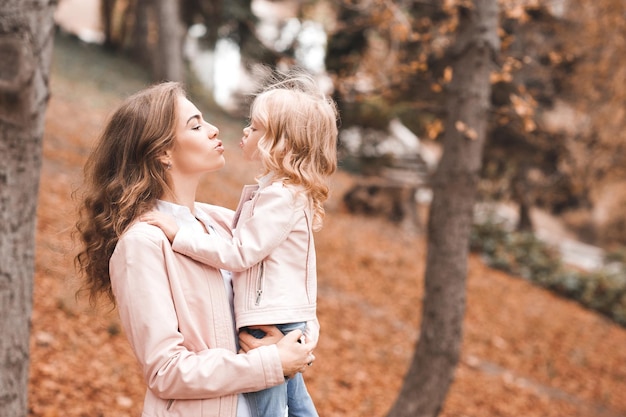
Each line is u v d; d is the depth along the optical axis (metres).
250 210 1.97
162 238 1.80
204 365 1.72
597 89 12.61
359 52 12.21
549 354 10.23
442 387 4.70
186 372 1.70
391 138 16.94
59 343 5.06
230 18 21.56
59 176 9.35
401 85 5.03
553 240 22.92
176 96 1.93
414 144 17.14
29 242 2.45
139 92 1.97
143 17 25.53
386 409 6.23
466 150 4.50
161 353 1.71
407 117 14.41
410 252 13.23
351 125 14.96
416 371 4.75
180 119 1.91
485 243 16.00
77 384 4.60
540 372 9.36
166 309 1.75
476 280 13.40
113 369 4.99
